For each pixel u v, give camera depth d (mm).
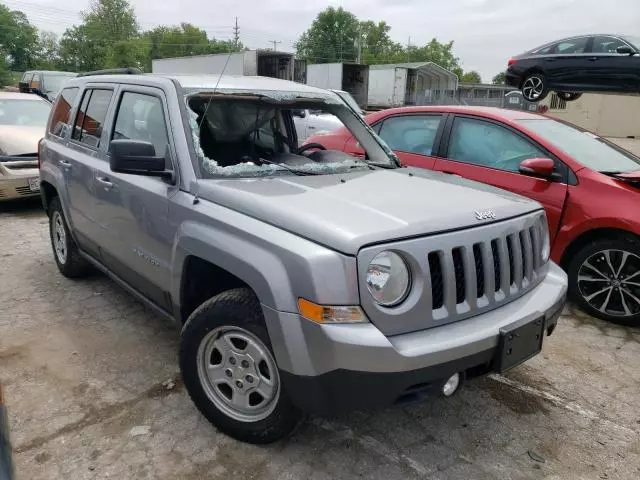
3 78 61125
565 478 2656
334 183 3029
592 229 4363
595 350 3982
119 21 74562
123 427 2906
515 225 2783
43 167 4859
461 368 2369
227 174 3006
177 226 2912
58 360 3578
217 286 3002
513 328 2484
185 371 2855
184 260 2846
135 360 3600
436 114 5578
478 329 2426
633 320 4316
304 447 2795
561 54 12867
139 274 3426
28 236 6445
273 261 2342
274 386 2564
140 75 3805
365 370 2184
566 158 4605
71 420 2953
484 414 3152
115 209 3547
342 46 84625
